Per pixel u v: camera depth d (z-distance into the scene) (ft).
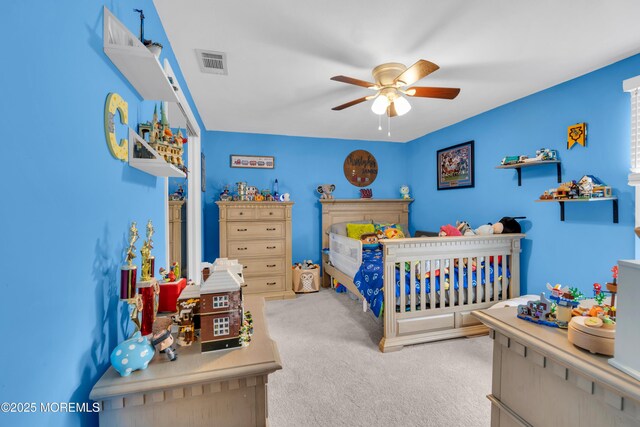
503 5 5.18
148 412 2.71
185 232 9.77
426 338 8.12
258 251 12.80
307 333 9.02
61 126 2.28
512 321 3.67
